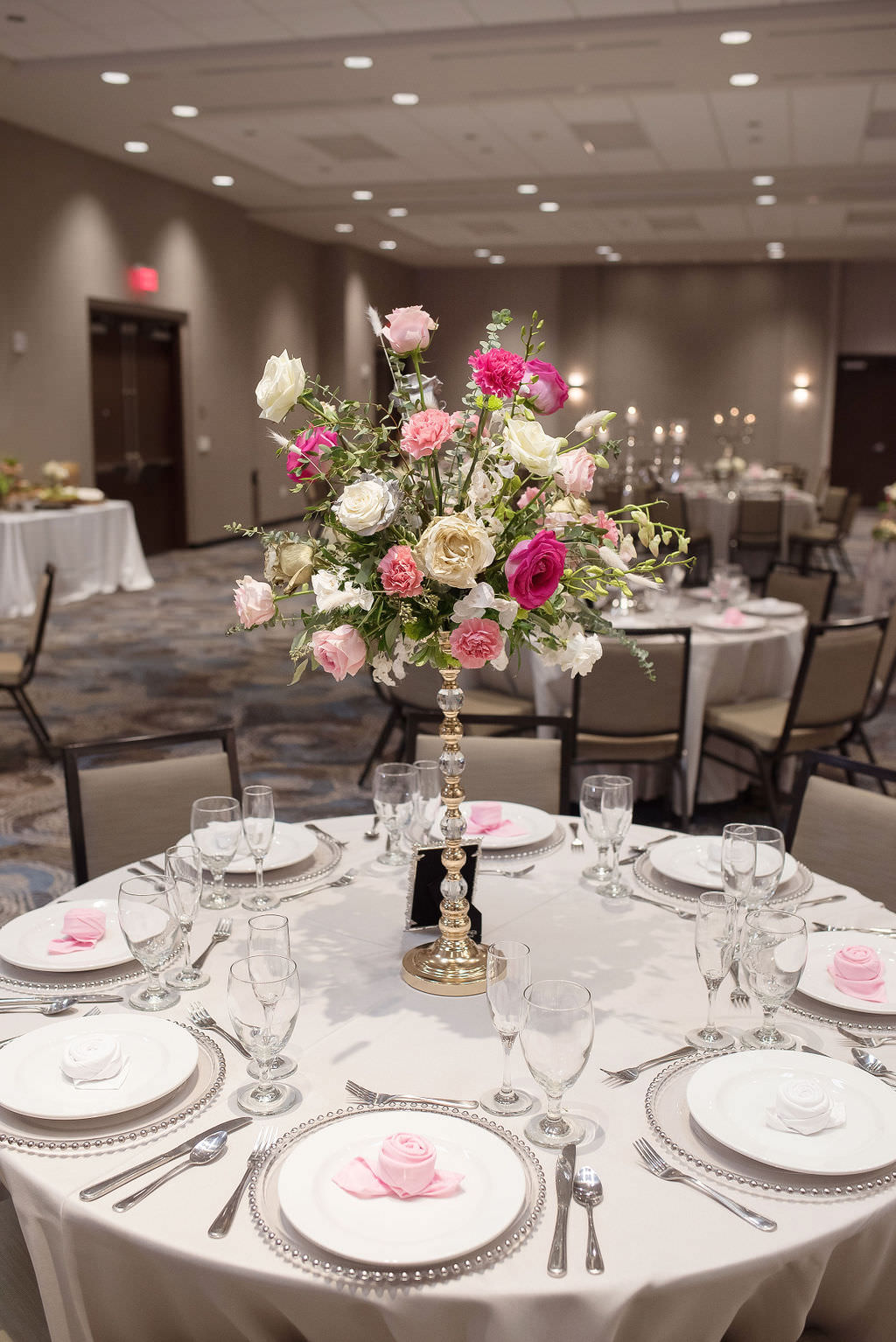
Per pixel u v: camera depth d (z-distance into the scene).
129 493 12.12
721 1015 1.78
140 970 1.91
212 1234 1.27
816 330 17.36
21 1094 1.51
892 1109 1.49
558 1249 1.25
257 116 9.06
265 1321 1.28
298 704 6.59
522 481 1.85
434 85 8.08
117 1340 1.37
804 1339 1.49
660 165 10.99
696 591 5.85
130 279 11.42
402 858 2.39
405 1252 1.22
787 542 11.36
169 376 12.66
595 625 1.94
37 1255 1.39
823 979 1.86
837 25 6.64
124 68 7.79
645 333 17.97
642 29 6.83
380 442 1.85
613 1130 1.48
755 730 4.41
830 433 17.94
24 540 8.61
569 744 2.96
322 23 7.03
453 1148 1.41
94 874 2.62
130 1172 1.38
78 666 7.42
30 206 9.91
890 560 8.16
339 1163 1.38
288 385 1.76
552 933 2.06
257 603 1.83
